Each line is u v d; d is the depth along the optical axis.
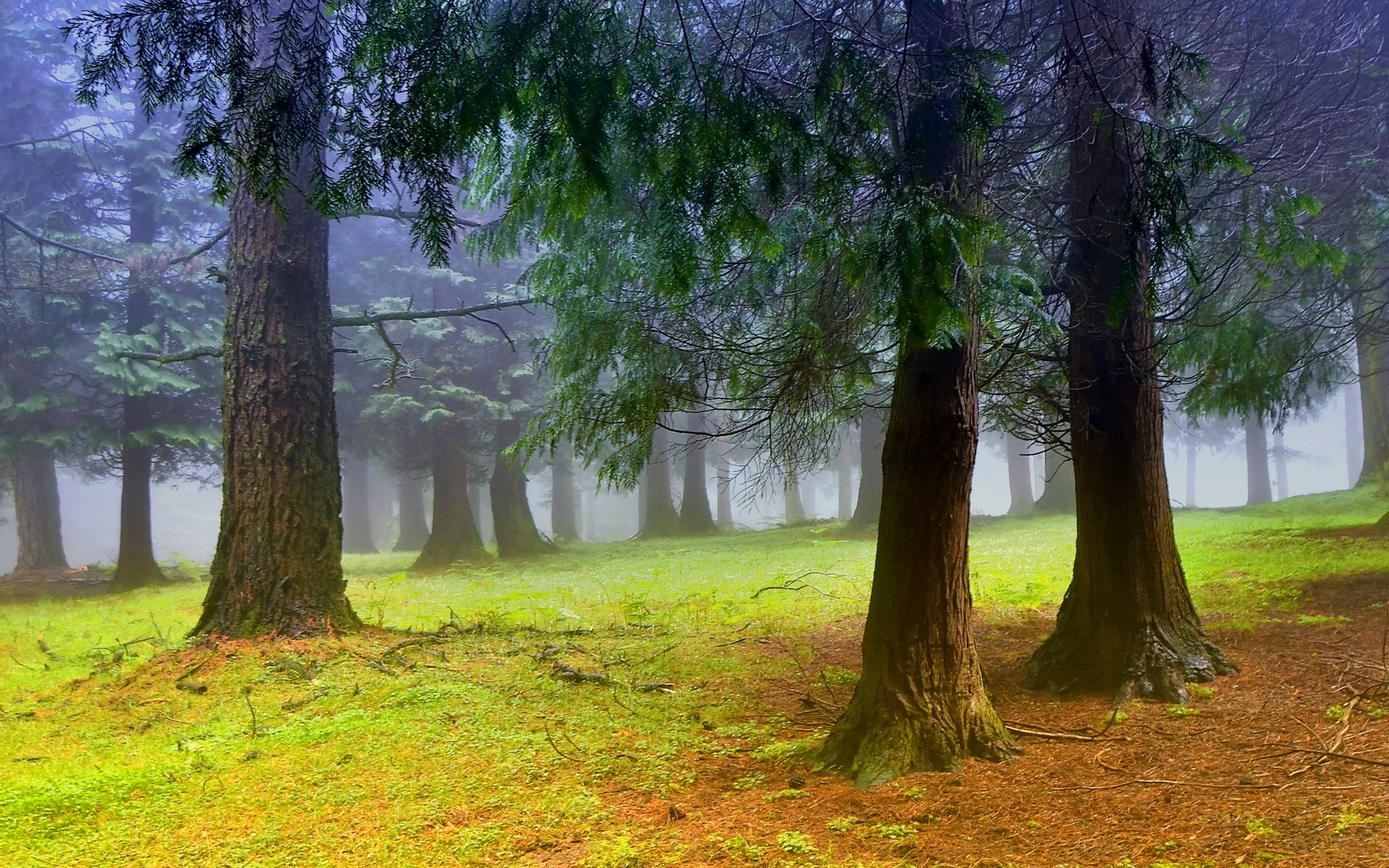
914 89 4.48
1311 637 7.29
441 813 5.10
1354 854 3.52
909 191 3.96
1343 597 8.56
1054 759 5.23
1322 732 5.16
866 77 3.81
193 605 15.97
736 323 7.09
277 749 6.37
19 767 6.23
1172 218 3.93
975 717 5.34
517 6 3.65
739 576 15.70
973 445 5.38
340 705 7.53
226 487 9.90
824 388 6.93
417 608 13.86
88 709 7.76
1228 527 15.96
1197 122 7.09
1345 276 9.05
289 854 4.64
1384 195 8.66
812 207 4.54
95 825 5.12
